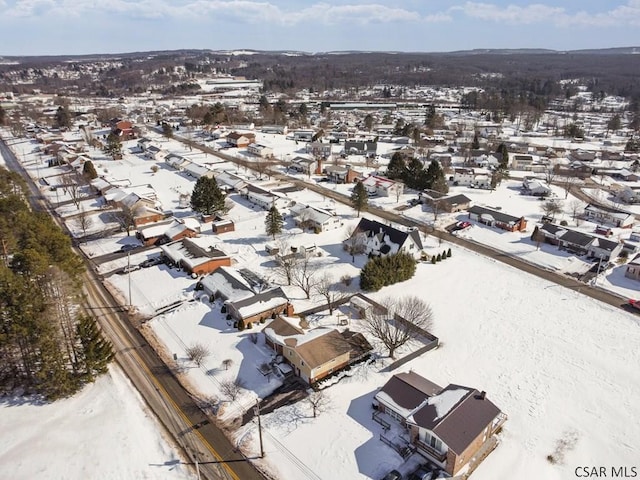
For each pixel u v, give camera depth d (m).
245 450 36.69
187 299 58.78
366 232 72.25
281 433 38.41
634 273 64.31
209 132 172.88
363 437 37.91
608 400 42.12
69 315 46.66
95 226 83.25
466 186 112.25
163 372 45.72
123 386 43.62
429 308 55.44
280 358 47.25
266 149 139.00
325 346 45.31
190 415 40.31
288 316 54.09
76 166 119.31
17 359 43.75
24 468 34.75
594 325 53.56
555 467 35.41
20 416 39.81
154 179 114.25
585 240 72.00
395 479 33.31
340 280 63.56
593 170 126.31
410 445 36.78
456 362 47.31
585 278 64.56
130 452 36.31
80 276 63.56
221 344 49.78
